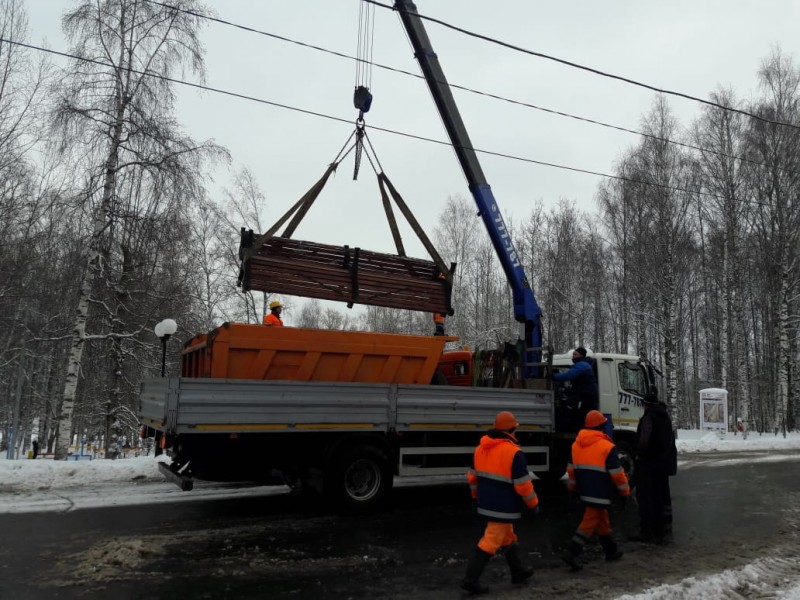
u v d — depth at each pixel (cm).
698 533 741
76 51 1466
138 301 1753
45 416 3092
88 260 1458
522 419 935
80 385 2531
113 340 1748
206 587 506
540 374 1039
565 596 495
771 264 2667
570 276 3344
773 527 777
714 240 3002
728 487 1120
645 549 660
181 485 727
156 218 1572
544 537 715
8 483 990
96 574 534
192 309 2283
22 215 1906
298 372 808
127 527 715
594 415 614
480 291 3269
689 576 555
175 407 698
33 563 564
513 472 499
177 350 2075
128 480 1059
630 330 3566
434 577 544
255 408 741
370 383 827
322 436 809
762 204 2603
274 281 849
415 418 845
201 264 2406
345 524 755
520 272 1104
